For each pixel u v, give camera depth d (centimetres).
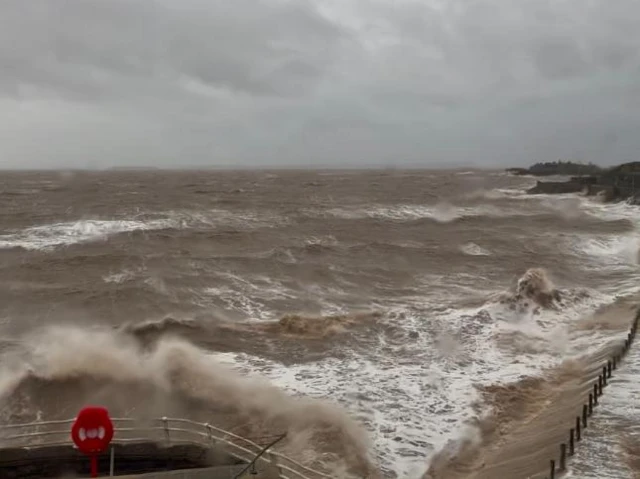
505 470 1133
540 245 4141
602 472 1060
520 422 1382
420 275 3102
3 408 1415
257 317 2259
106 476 903
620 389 1441
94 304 2439
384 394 1504
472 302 2470
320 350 1850
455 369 1691
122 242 4056
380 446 1248
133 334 1998
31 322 2197
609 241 4319
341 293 2680
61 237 4381
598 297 2502
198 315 2264
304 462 1169
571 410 1353
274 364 1723
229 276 2978
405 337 1973
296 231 4841
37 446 978
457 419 1374
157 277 2895
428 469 1169
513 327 2088
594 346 1856
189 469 927
